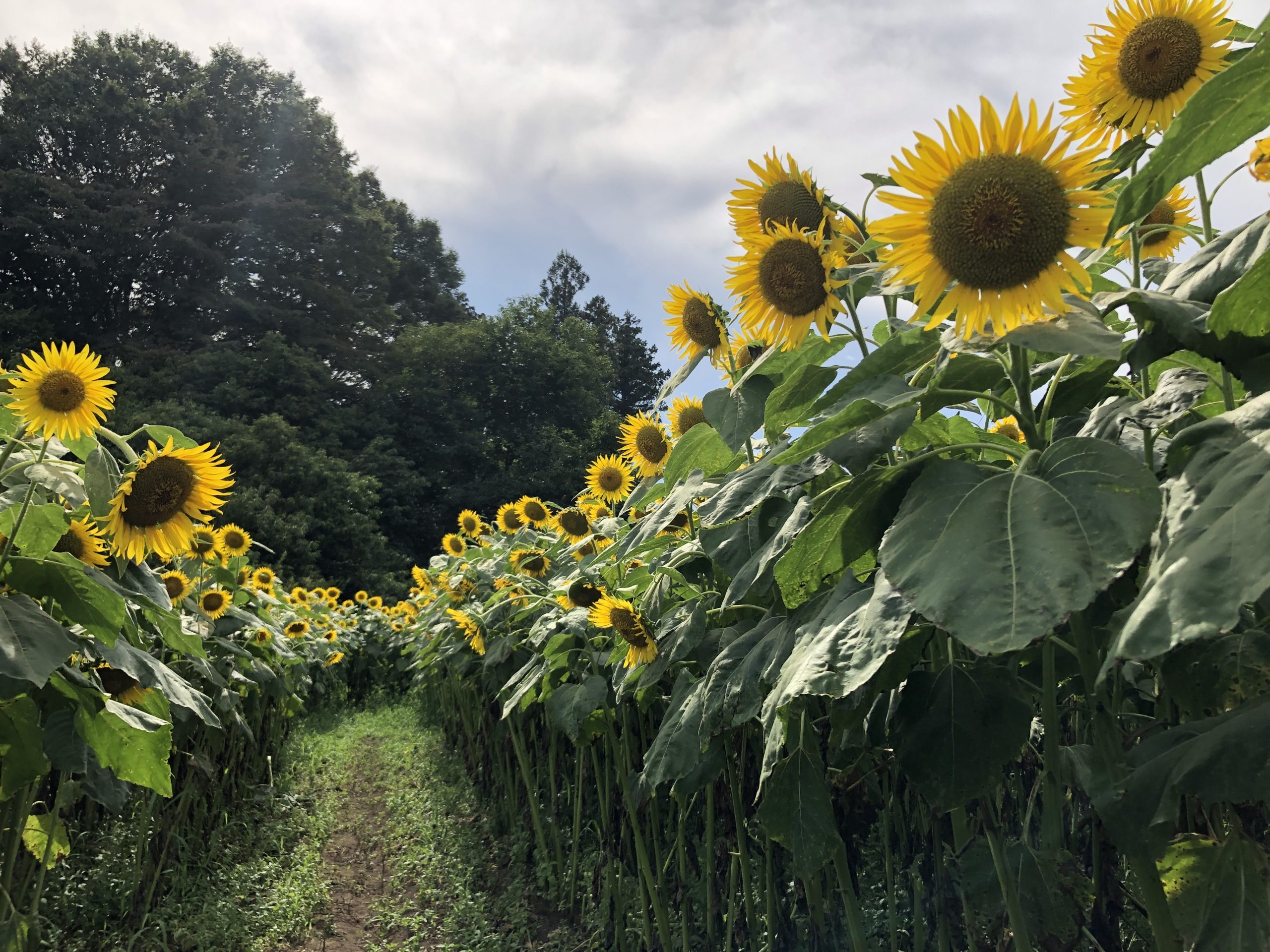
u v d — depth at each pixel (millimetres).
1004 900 1431
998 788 1708
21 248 27578
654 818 3184
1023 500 1098
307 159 33125
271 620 6316
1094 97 1544
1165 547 949
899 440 1578
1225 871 1228
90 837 4418
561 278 55344
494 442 33062
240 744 5656
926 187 1186
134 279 29844
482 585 5754
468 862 5043
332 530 23062
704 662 2355
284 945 4250
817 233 1579
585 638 3484
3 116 28578
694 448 2182
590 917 3898
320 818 6109
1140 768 1183
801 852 1756
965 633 983
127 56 31344
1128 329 1472
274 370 28031
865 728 1746
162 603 2602
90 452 2396
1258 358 1121
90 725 2381
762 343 1956
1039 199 1118
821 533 1452
